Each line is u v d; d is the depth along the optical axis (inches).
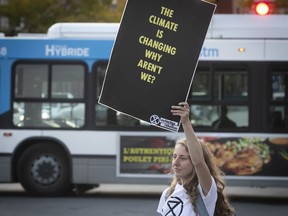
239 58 525.0
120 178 526.3
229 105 524.7
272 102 522.3
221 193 181.8
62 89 537.0
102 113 531.2
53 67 539.2
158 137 524.4
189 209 178.1
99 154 529.3
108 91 198.8
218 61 525.7
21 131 536.1
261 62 523.8
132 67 199.9
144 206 494.3
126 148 526.9
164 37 201.3
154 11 202.7
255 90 523.5
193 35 200.8
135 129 526.6
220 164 521.0
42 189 537.3
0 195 557.0
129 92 197.9
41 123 537.0
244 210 490.3
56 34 544.1
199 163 178.1
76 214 448.5
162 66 199.5
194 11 201.8
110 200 530.6
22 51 540.4
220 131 522.6
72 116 535.5
